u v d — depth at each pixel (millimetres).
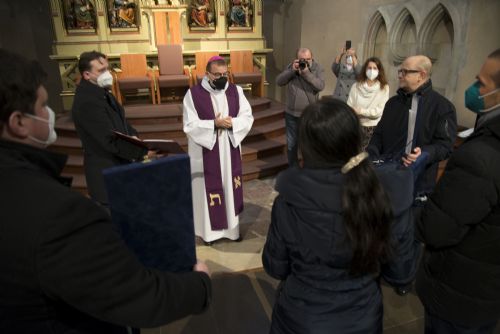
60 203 656
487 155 1125
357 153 1063
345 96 4539
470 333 1365
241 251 3104
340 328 1156
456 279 1298
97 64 2482
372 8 5699
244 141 5461
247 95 7227
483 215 1166
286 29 8773
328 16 6996
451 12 4348
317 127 1040
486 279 1244
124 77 6574
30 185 673
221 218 3135
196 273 901
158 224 891
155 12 6816
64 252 639
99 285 664
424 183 2256
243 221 3664
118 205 828
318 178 1057
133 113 5730
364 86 3674
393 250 1116
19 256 632
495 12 3828
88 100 2447
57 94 8391
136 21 7043
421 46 4871
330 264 1131
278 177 1161
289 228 1148
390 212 1049
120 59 6688
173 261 952
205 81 2977
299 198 1075
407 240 1146
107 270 674
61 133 5273
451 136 2270
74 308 764
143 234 879
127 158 2463
